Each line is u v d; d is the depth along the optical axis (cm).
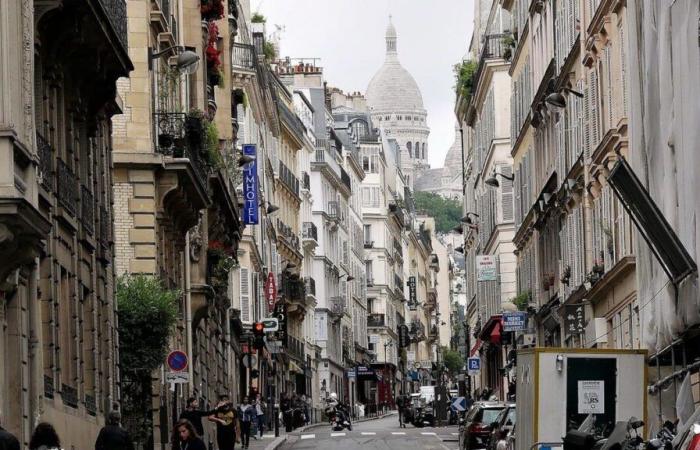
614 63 4972
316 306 13838
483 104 10606
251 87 9125
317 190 14050
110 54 3869
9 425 3111
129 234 5003
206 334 6800
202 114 5356
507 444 3772
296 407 10494
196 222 5734
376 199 18600
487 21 11094
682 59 3447
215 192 6531
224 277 6919
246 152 8706
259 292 9944
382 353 18562
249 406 6644
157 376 4934
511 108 8525
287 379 11606
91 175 4181
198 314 6216
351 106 19775
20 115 2845
